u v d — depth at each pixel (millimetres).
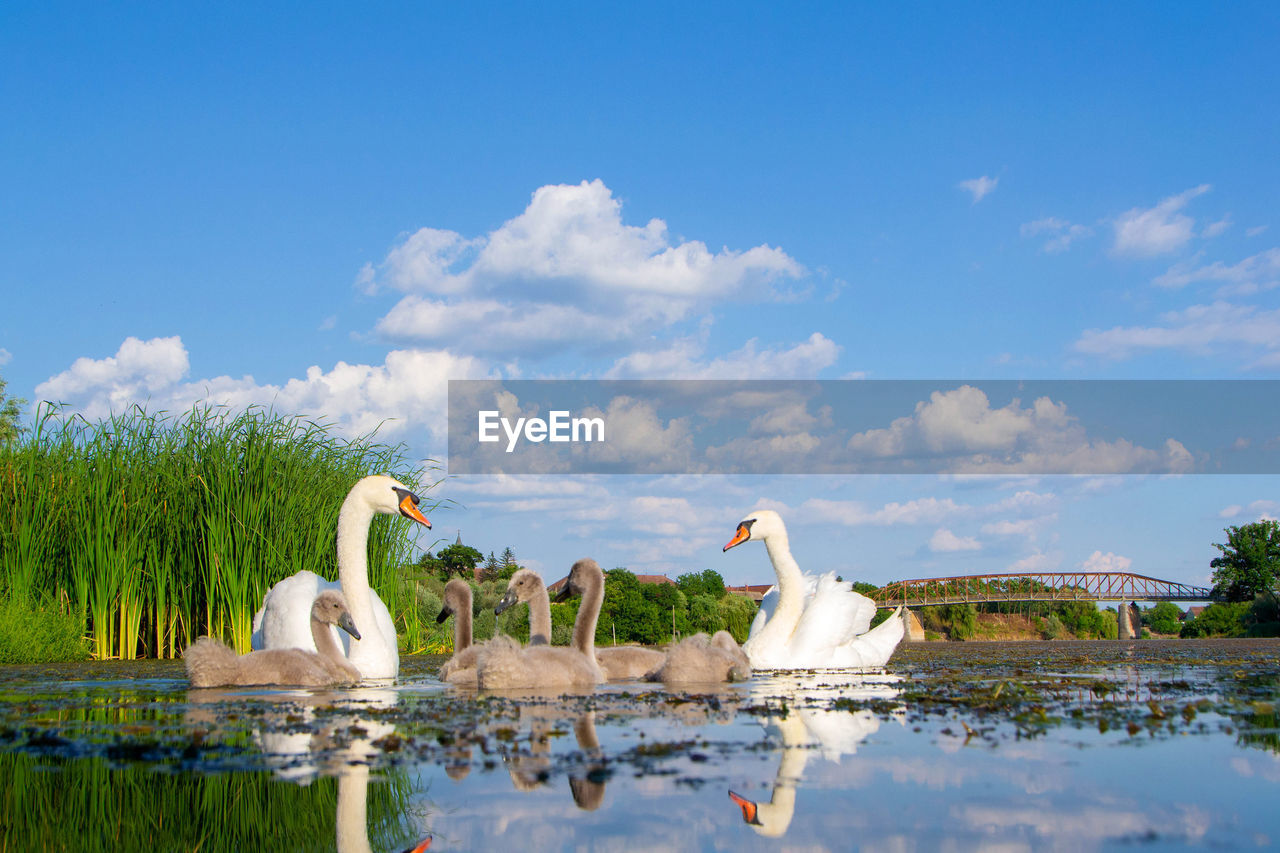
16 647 17703
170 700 9977
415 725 7715
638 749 6477
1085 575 139750
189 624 20328
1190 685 11516
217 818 4887
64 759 6418
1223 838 4320
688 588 106812
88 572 20000
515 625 39625
